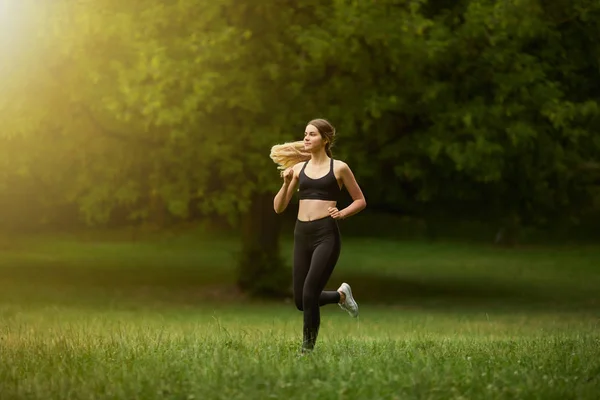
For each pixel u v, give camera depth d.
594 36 24.45
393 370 7.32
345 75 22.67
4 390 6.62
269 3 21.91
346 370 7.14
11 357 8.47
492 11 22.91
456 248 46.03
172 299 25.00
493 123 23.14
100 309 22.02
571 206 26.80
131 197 23.30
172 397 6.34
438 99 23.17
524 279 32.94
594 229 52.41
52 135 23.38
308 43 21.39
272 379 6.77
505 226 27.89
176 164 22.89
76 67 22.44
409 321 18.53
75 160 23.89
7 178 25.39
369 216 56.69
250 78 21.52
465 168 23.09
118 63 21.83
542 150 24.02
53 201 26.31
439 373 7.09
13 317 18.20
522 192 25.20
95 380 6.96
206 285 28.08
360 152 22.78
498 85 23.58
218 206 22.08
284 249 42.09
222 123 22.30
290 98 22.17
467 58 23.67
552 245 47.88
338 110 22.03
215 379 6.84
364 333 14.40
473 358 8.20
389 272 34.91
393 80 22.95
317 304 8.77
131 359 8.05
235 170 21.89
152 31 21.72
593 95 25.25
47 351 8.84
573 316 21.41
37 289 26.70
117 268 34.28
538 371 7.42
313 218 8.77
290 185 9.06
